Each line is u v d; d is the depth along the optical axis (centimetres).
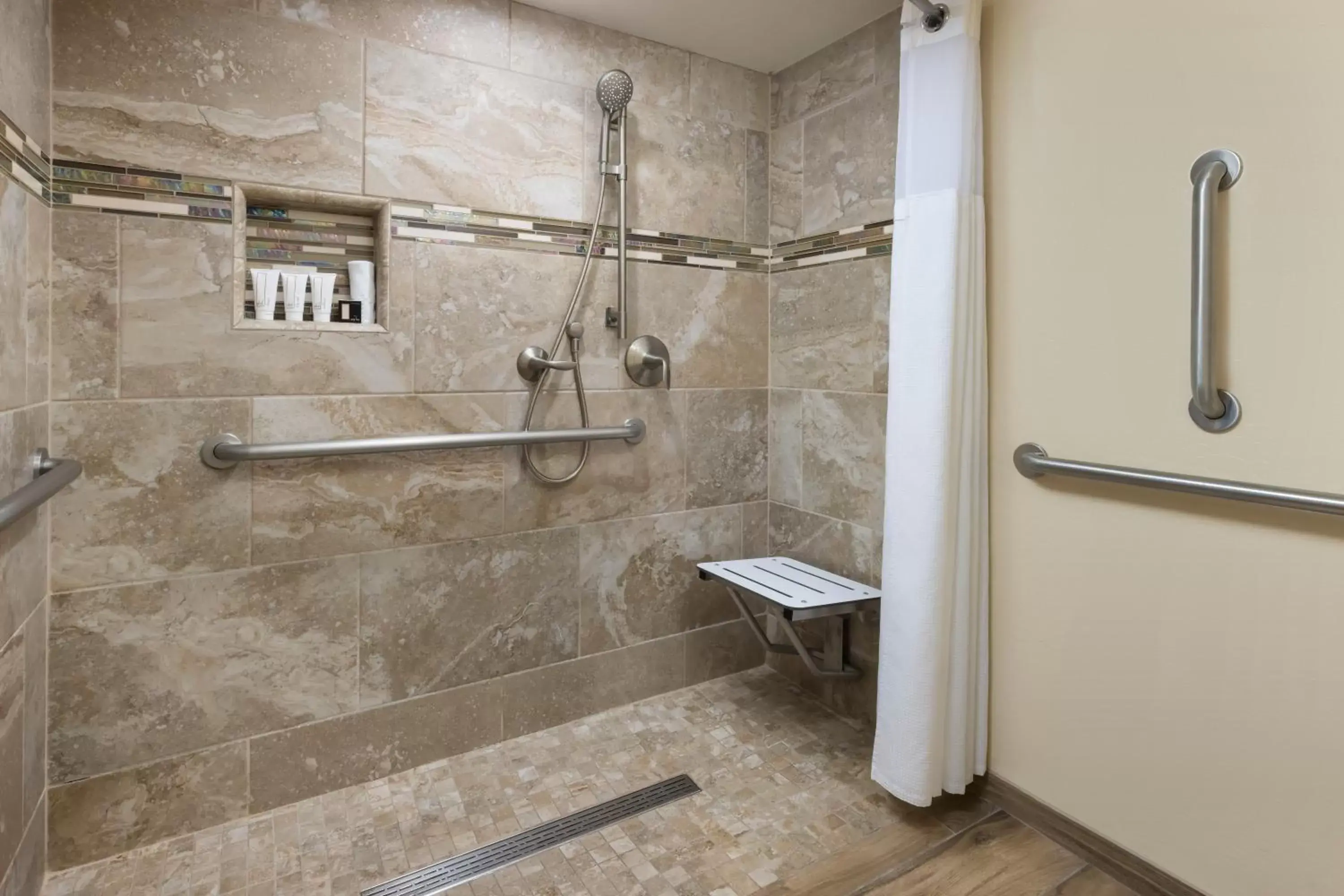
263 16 153
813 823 159
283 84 155
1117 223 135
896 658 158
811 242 215
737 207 223
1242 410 120
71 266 139
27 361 125
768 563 216
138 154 143
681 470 218
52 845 141
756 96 225
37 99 129
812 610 175
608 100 185
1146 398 133
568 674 203
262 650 161
